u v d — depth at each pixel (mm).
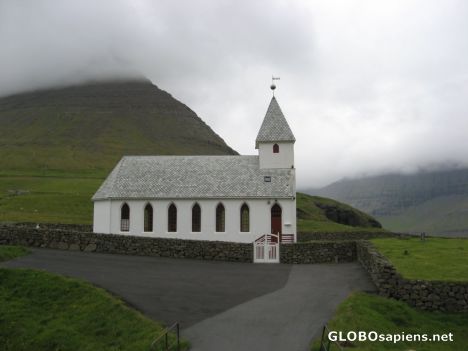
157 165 58656
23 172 161375
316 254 39000
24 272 30062
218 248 39406
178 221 53938
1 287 28266
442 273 28375
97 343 21266
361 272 33875
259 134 58375
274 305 24719
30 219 75812
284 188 54250
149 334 20688
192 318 22594
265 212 53438
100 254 39625
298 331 20562
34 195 105812
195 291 27750
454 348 21156
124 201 54406
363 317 22422
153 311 23703
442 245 42750
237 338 19828
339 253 39500
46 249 40844
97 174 167750
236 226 53438
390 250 38688
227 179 56062
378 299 25516
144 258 38625
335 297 26297
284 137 57406
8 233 42281
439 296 25688
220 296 26641
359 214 131625
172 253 39719
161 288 28297
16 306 25906
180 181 56094
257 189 54281
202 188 54938
